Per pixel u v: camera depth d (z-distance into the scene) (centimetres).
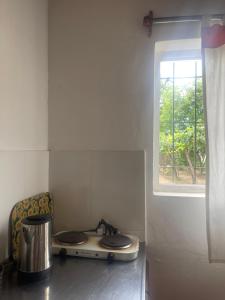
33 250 106
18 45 129
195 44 158
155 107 164
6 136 119
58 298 94
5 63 118
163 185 163
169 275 152
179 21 149
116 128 156
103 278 108
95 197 156
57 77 161
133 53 155
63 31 161
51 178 161
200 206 148
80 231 155
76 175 159
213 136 140
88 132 158
